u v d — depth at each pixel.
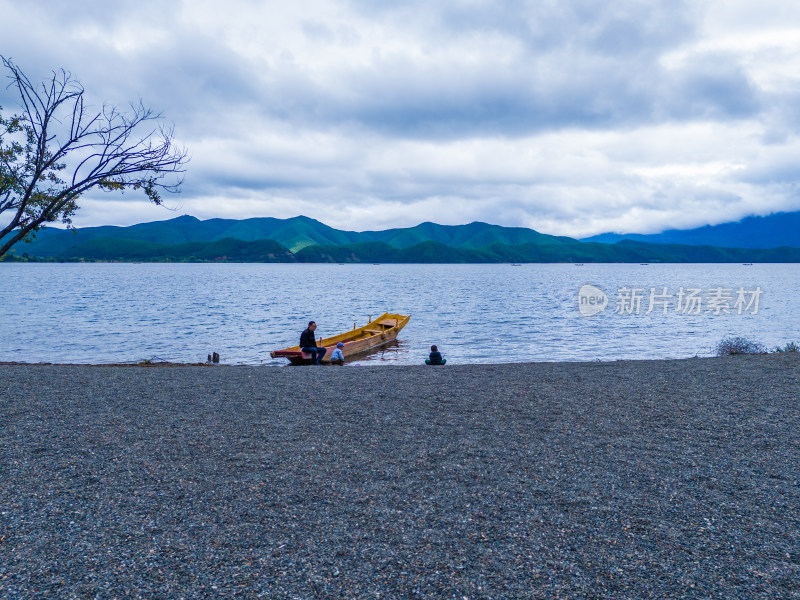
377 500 5.36
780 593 3.71
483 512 5.07
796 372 13.14
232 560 4.16
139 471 6.14
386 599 3.64
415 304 63.62
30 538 4.47
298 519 4.91
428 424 8.32
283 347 29.06
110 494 5.46
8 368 14.07
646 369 14.37
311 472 6.16
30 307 54.78
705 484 5.78
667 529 4.71
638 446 7.17
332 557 4.21
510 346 29.66
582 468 6.30
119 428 7.95
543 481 5.88
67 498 5.34
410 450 6.99
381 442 7.35
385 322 33.56
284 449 7.02
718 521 4.87
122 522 4.82
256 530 4.68
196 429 7.95
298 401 10.04
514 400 10.12
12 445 7.01
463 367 15.51
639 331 36.94
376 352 27.27
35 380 11.82
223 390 11.16
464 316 48.53
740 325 40.50
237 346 29.45
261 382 12.26
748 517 4.95
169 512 5.04
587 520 4.90
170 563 4.10
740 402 9.83
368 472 6.16
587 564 4.12
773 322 42.56
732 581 3.87
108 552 4.26
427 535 4.60
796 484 5.77
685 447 7.12
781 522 4.84
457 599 3.64
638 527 4.75
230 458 6.64
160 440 7.37
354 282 135.62
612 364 16.14
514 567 4.07
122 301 64.81
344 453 6.86
